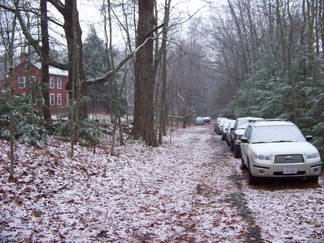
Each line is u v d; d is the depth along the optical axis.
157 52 22.98
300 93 16.19
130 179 10.52
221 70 56.31
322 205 7.21
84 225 6.16
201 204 7.91
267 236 5.66
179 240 5.60
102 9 18.77
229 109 47.22
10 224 5.82
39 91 13.52
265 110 18.98
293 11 25.98
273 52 28.36
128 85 41.44
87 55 33.50
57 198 7.60
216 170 13.01
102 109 38.84
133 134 20.02
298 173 9.13
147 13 19.56
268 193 8.77
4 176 8.05
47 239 5.38
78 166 10.59
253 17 38.88
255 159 9.45
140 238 5.67
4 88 12.97
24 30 12.28
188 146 23.61
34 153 10.76
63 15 16.42
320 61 16.03
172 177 11.44
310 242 5.30
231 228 6.15
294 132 10.70
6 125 12.14
